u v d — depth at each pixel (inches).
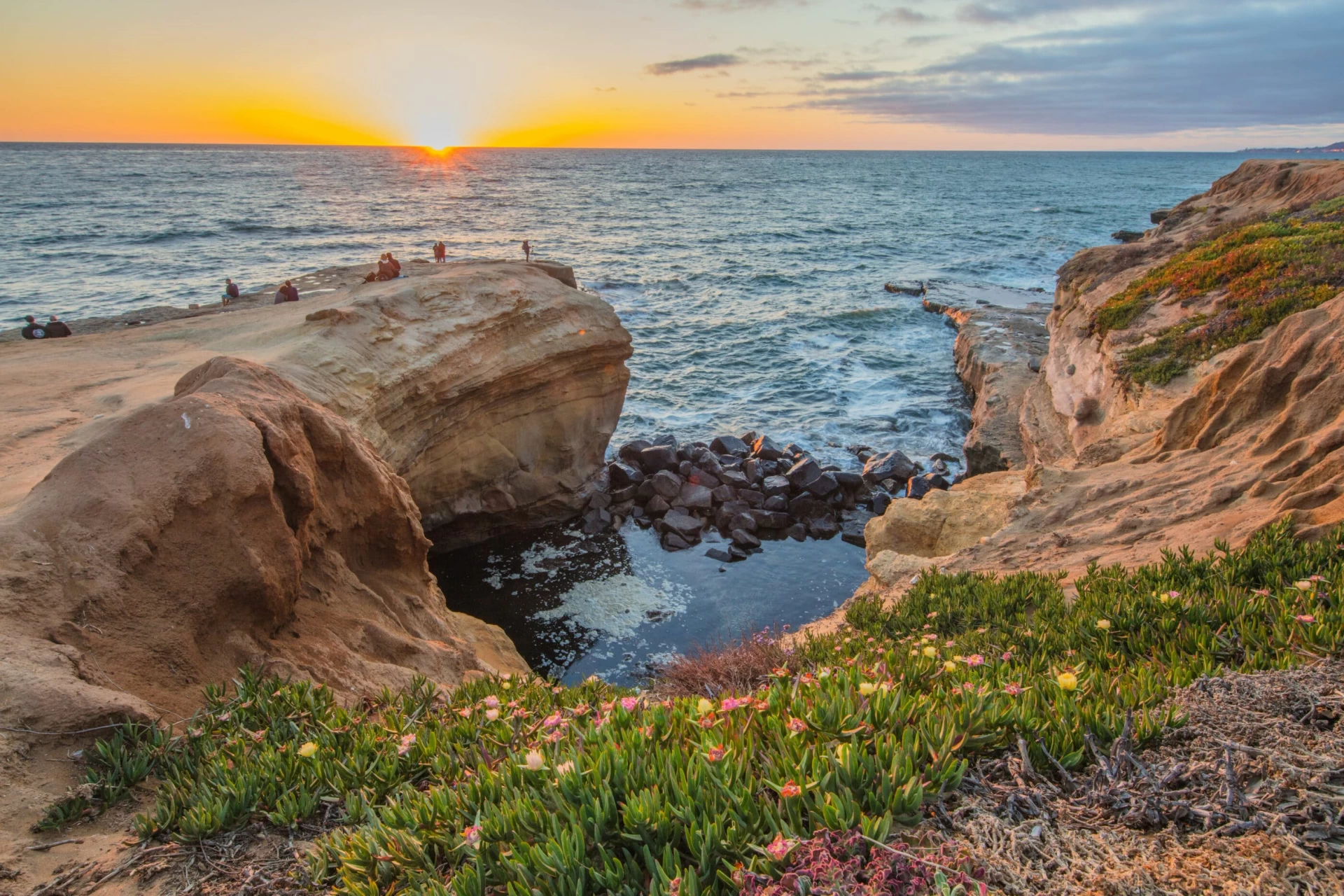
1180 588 237.9
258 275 2030.0
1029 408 906.7
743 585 679.1
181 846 141.7
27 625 211.9
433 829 121.3
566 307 769.6
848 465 945.5
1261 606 195.9
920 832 102.8
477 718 175.8
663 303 1871.3
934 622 291.3
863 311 1722.4
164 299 1713.8
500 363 690.8
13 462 430.0
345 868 115.4
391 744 163.9
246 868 133.7
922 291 1931.6
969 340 1283.2
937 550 536.7
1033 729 125.0
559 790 114.5
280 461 294.0
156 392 558.3
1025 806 108.8
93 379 617.3
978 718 125.9
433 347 629.3
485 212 4141.2
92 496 251.9
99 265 2133.4
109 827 155.3
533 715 177.2
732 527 764.0
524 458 748.6
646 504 812.0
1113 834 102.7
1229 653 176.2
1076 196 5684.1
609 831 103.7
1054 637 224.7
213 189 5113.2
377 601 342.6
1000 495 560.7
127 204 3880.4
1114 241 2778.1
